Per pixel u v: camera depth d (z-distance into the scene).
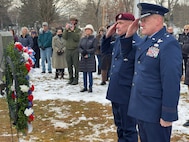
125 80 3.56
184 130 4.73
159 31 2.79
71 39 7.87
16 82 3.40
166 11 2.79
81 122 5.11
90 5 29.84
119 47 3.65
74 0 33.25
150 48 2.78
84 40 7.13
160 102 2.73
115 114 3.84
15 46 3.54
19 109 3.47
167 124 2.65
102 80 8.17
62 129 4.79
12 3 40.59
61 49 8.91
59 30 9.01
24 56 3.52
